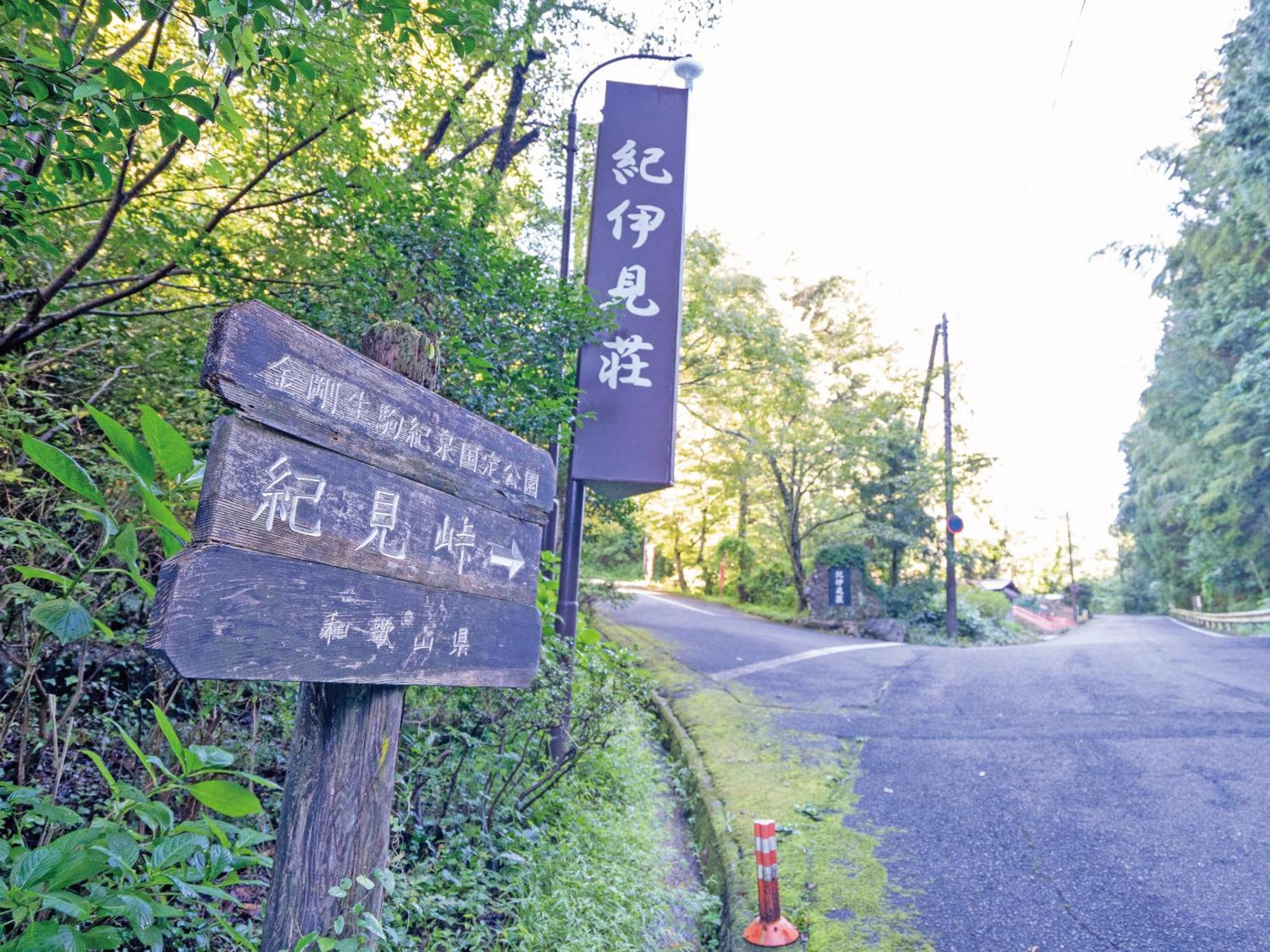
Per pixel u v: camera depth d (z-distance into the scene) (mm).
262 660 1496
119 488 2748
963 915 4023
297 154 4309
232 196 4508
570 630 5957
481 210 4719
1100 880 4340
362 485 1799
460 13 2580
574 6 7453
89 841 1559
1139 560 33000
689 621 16422
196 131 2053
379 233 4094
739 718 7949
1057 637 25656
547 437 4863
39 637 2488
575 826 4434
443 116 6285
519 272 4570
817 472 19656
